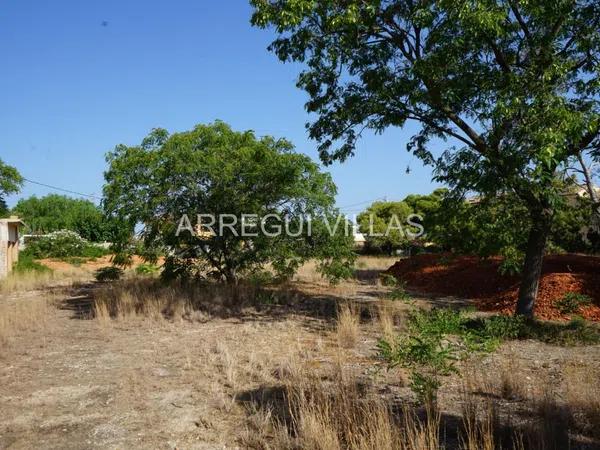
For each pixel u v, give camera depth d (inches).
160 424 185.0
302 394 177.6
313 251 529.7
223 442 169.3
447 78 341.4
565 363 265.4
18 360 278.5
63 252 1204.5
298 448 158.2
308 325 374.6
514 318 341.4
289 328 360.2
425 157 410.0
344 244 541.0
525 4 312.0
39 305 444.5
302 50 381.4
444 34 325.4
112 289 519.5
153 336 338.0
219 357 275.1
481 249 349.1
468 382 201.3
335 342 313.3
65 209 2230.6
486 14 291.0
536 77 313.7
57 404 208.4
